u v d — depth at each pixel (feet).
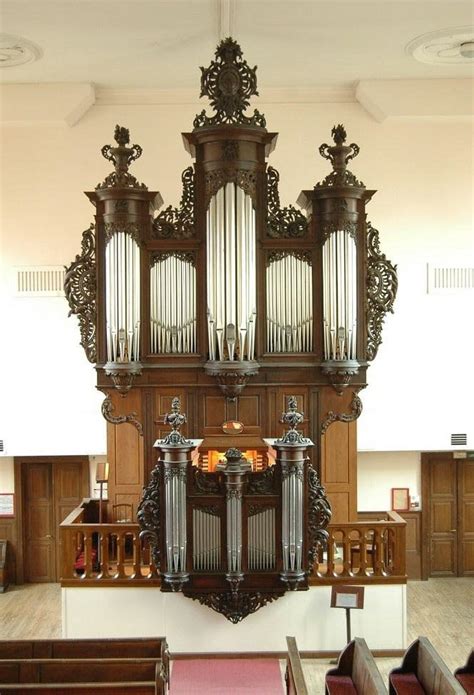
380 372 56.85
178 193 56.54
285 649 43.14
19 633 50.14
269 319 45.14
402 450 56.80
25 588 60.13
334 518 51.39
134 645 36.09
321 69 52.65
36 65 50.85
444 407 56.90
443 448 56.80
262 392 45.80
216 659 42.93
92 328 45.44
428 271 56.70
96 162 56.34
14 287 56.54
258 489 41.50
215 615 43.01
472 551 61.82
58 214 56.39
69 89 54.19
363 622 43.37
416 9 42.96
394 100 54.75
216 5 42.34
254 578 41.93
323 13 43.62
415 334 56.80
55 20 43.83
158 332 45.11
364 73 53.47
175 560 41.37
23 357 56.85
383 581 43.32
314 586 43.16
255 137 43.78
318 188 44.65
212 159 43.78
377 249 45.91
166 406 45.88
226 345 43.73
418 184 56.59
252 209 44.04
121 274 44.24
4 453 56.75
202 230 44.57
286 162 56.65
